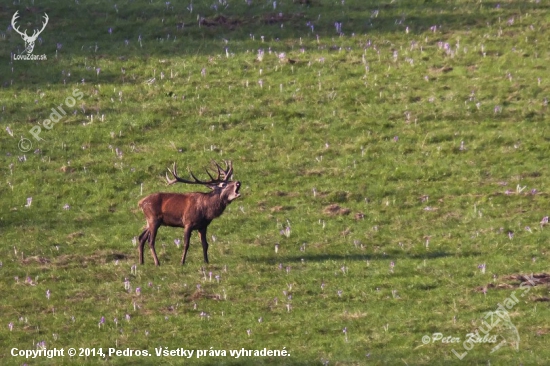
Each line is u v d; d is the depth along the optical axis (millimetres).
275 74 89750
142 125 81375
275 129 80812
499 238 63500
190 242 63406
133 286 56250
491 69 89625
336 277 57594
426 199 69812
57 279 57875
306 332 50625
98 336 50438
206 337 50188
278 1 104500
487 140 78250
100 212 68625
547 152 76312
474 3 103562
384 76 89000
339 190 71312
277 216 67625
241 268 58906
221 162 75562
